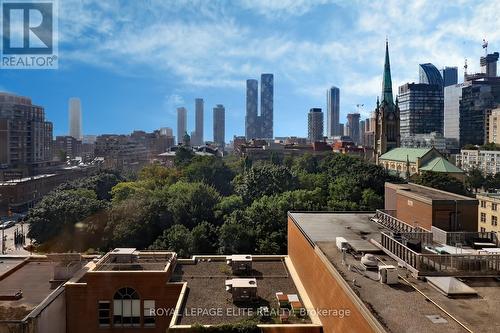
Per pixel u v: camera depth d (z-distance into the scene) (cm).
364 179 11019
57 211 8219
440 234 3180
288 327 2670
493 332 1720
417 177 11806
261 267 4062
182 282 3509
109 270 3572
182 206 8319
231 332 2647
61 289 3356
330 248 3025
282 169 11944
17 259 4331
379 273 2366
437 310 1948
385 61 19962
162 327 3444
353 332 2072
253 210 7794
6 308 3105
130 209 7838
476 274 2381
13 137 17738
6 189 13600
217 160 17350
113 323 3453
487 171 19812
